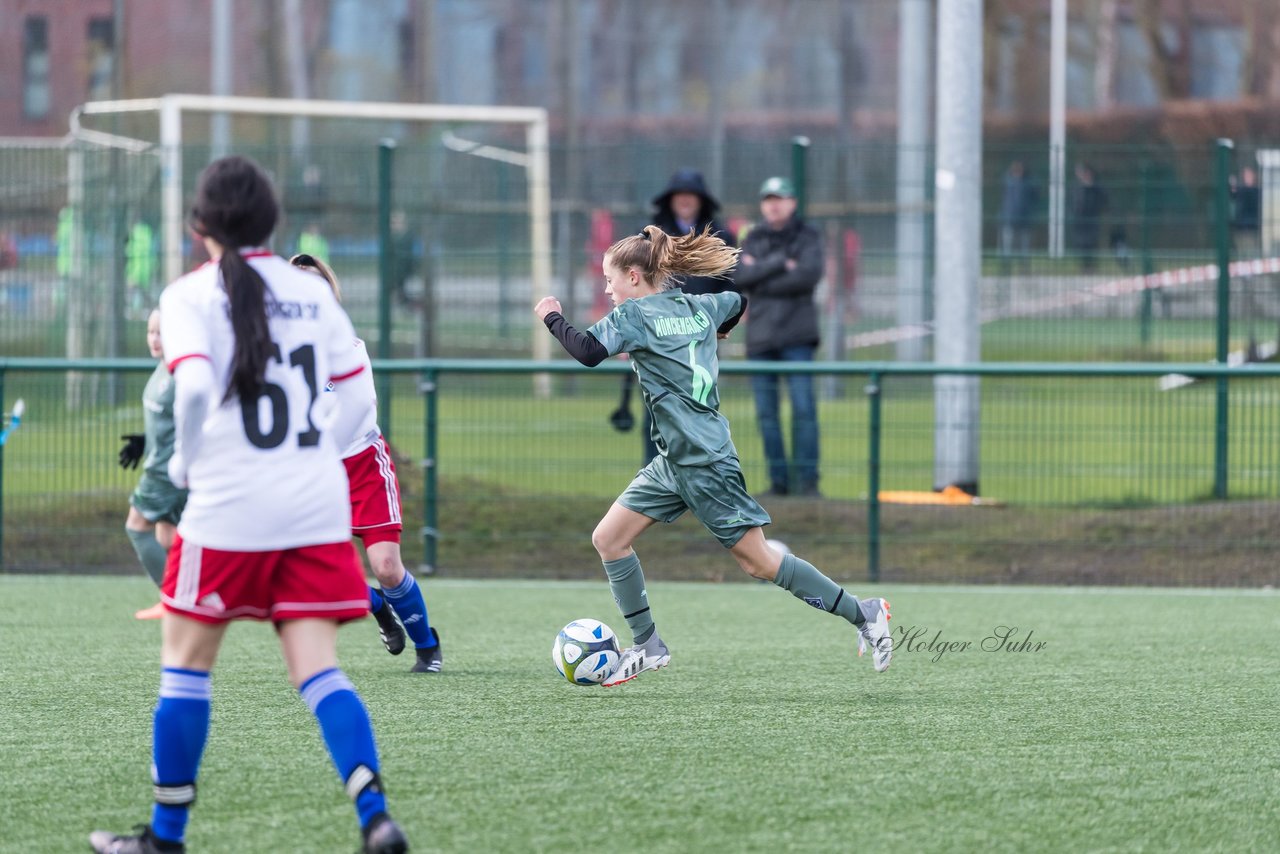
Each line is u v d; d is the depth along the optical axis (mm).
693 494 21828
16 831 15281
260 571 13555
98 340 58562
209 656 13930
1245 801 16312
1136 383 40594
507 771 17453
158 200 57906
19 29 120312
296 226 62125
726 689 22844
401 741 19031
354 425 14508
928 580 37188
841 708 21281
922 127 63188
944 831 15141
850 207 57531
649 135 128125
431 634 24281
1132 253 53719
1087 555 37469
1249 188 51219
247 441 13438
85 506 39188
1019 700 21922
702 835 14961
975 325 45625
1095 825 15391
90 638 27844
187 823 15234
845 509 38438
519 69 123812
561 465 39656
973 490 40094
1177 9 133125
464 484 40406
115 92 111938
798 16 131625
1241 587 36188
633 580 22672
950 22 45406
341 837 14945
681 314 22016
